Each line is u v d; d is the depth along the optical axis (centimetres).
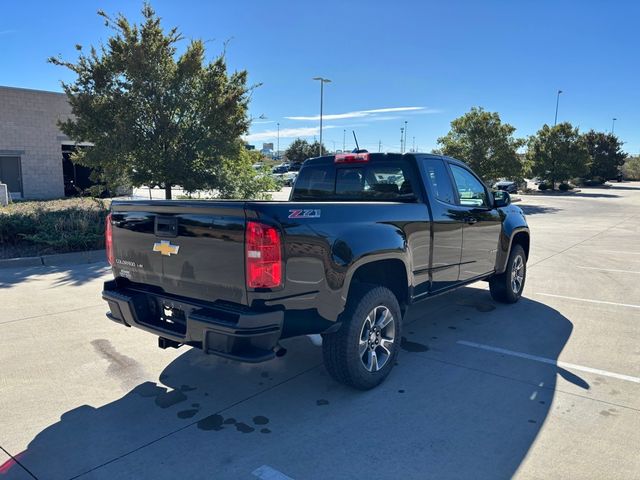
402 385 413
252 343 327
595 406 375
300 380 424
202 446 319
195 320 334
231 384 414
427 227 473
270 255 319
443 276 513
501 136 2844
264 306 325
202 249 345
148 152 1330
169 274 373
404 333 550
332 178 550
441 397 391
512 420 354
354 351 381
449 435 333
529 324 584
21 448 315
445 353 488
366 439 328
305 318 348
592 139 6066
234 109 1388
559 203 3088
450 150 2912
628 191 4791
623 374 436
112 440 326
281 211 330
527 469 294
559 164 4434
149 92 1309
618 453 311
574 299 705
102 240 1009
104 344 502
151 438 329
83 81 1319
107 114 1312
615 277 862
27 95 2256
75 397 387
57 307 628
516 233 658
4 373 430
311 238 344
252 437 330
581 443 323
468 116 2878
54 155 2364
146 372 437
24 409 366
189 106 1355
